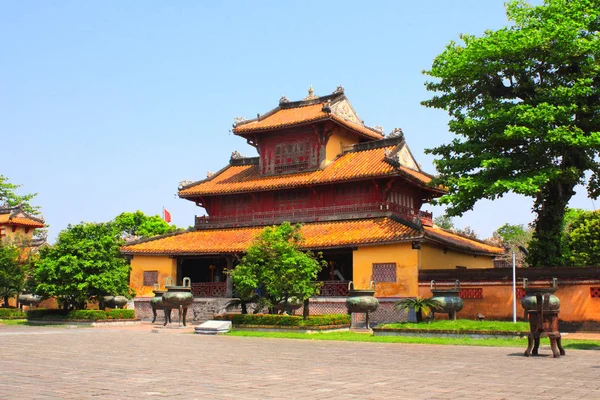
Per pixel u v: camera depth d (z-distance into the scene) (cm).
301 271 3200
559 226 3538
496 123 3303
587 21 3195
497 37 3306
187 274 5225
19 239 6109
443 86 3650
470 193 3331
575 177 3297
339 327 3300
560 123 3206
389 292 3759
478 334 2541
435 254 4047
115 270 4019
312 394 1148
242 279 3206
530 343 1897
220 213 5075
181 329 3375
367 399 1091
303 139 4819
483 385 1264
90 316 3856
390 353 2027
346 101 4981
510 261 5253
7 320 4441
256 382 1316
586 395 1133
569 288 3139
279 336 2917
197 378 1380
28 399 1078
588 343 2294
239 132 4941
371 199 4350
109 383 1292
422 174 4828
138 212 8738
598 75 3228
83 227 4031
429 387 1238
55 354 1948
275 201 4806
